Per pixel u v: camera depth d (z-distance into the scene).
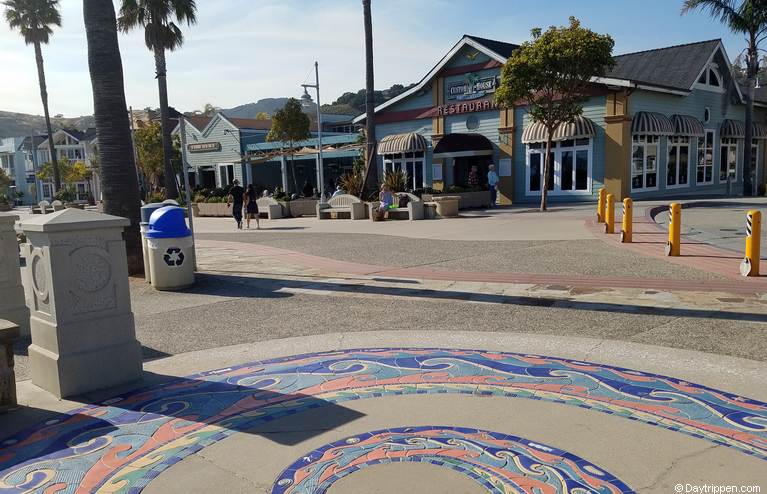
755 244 8.70
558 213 20.16
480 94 28.83
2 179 66.81
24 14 44.00
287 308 8.30
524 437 3.85
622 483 3.23
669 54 29.34
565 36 19.20
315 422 4.24
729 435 3.80
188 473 3.57
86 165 72.62
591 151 24.88
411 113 31.75
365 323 7.28
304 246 15.31
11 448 4.03
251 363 5.78
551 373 5.11
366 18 24.66
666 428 3.93
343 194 25.48
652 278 9.00
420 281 9.77
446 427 4.05
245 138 45.97
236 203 22.20
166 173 31.81
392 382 5.03
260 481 3.43
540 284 9.00
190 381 5.31
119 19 30.00
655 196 25.84
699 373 4.99
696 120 27.28
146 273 10.70
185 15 30.33
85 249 5.09
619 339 6.11
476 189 26.03
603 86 24.16
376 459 3.62
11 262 7.42
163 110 31.28
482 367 5.34
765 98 35.53
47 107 46.12
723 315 6.80
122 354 5.28
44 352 5.12
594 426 3.99
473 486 3.25
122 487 3.44
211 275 11.30
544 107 23.47
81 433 4.24
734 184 32.34
